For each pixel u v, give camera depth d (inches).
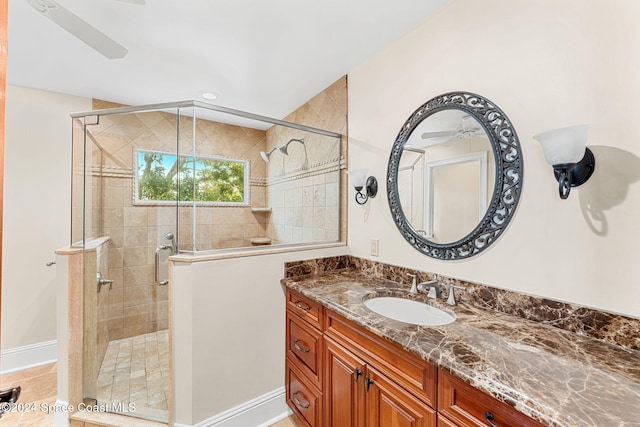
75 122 74.9
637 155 35.3
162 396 71.0
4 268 88.2
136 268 86.4
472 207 52.1
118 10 56.4
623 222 36.2
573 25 40.4
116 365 81.0
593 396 27.3
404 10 57.4
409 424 38.6
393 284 65.6
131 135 80.0
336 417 52.6
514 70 46.6
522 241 45.7
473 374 30.9
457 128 54.6
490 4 49.6
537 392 27.8
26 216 90.7
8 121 88.0
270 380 69.1
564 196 37.9
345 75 83.0
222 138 89.1
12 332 88.7
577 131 34.3
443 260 57.4
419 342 37.9
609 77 37.4
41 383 82.3
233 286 63.8
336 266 80.3
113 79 85.4
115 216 84.6
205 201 83.9
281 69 80.0
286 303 71.2
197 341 59.3
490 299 49.5
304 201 94.3
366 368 46.2
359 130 78.5
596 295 38.3
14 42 67.0
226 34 64.3
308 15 58.3
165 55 72.7
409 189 64.2
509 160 47.0
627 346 35.5
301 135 93.4
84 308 71.3
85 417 66.4
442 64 57.2
